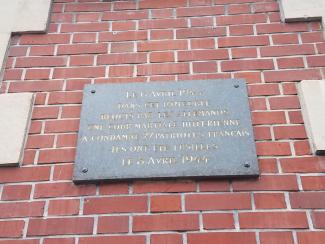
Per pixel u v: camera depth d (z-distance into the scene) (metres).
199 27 2.83
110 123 2.43
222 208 2.16
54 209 2.20
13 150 2.36
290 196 2.18
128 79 2.63
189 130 2.38
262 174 2.25
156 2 2.96
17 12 2.88
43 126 2.47
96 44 2.79
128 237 2.11
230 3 2.93
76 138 2.43
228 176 2.24
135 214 2.17
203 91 2.53
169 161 2.28
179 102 2.49
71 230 2.14
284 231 2.08
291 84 2.56
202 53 2.71
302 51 2.68
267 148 2.33
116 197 2.22
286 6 2.82
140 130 2.39
